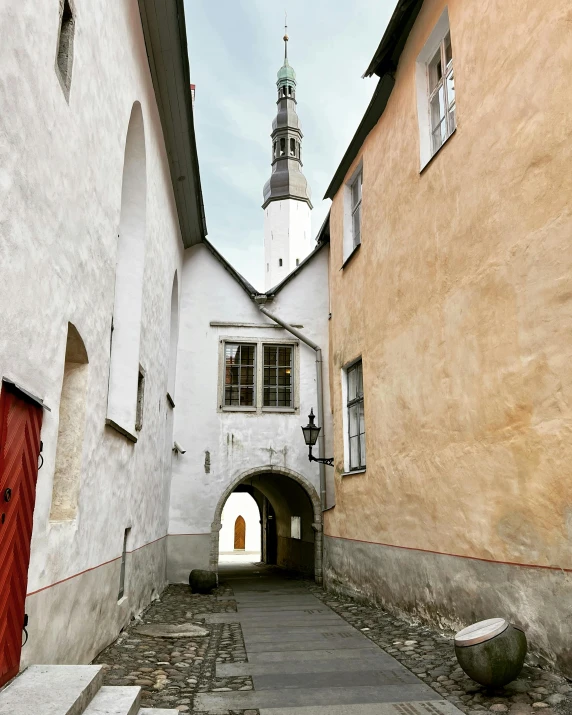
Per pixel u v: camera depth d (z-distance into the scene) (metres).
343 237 11.92
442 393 7.14
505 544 5.72
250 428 14.14
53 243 4.34
